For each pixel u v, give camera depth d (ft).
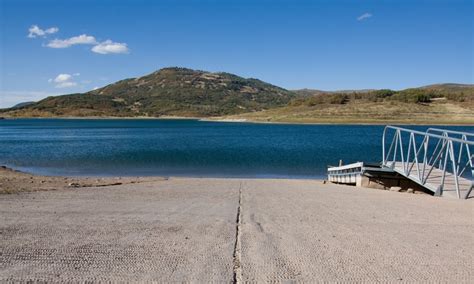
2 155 131.95
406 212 31.76
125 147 169.17
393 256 19.01
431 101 520.83
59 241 20.85
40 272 16.30
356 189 57.82
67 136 257.96
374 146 179.93
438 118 440.86
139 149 158.81
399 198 42.96
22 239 21.17
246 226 25.32
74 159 120.26
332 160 122.62
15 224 24.86
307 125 459.32
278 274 16.43
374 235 23.16
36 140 215.31
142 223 25.66
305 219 28.19
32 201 35.17
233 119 645.10
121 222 25.90
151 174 90.07
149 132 319.47
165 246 20.18
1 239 21.13
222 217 28.43
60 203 34.14
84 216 27.84
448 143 48.06
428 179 55.42
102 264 17.34
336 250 19.93
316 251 19.70
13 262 17.49
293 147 173.27
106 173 90.84
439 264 17.89
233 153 143.64
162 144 188.75
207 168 101.86
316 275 16.38
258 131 336.08
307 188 57.21
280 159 124.57
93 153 140.36
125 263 17.49
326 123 478.18
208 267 17.12
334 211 32.22
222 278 15.90
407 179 64.54
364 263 17.93
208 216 28.76
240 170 98.73
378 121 449.06
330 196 44.57
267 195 44.98
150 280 15.60
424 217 29.30
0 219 26.37
